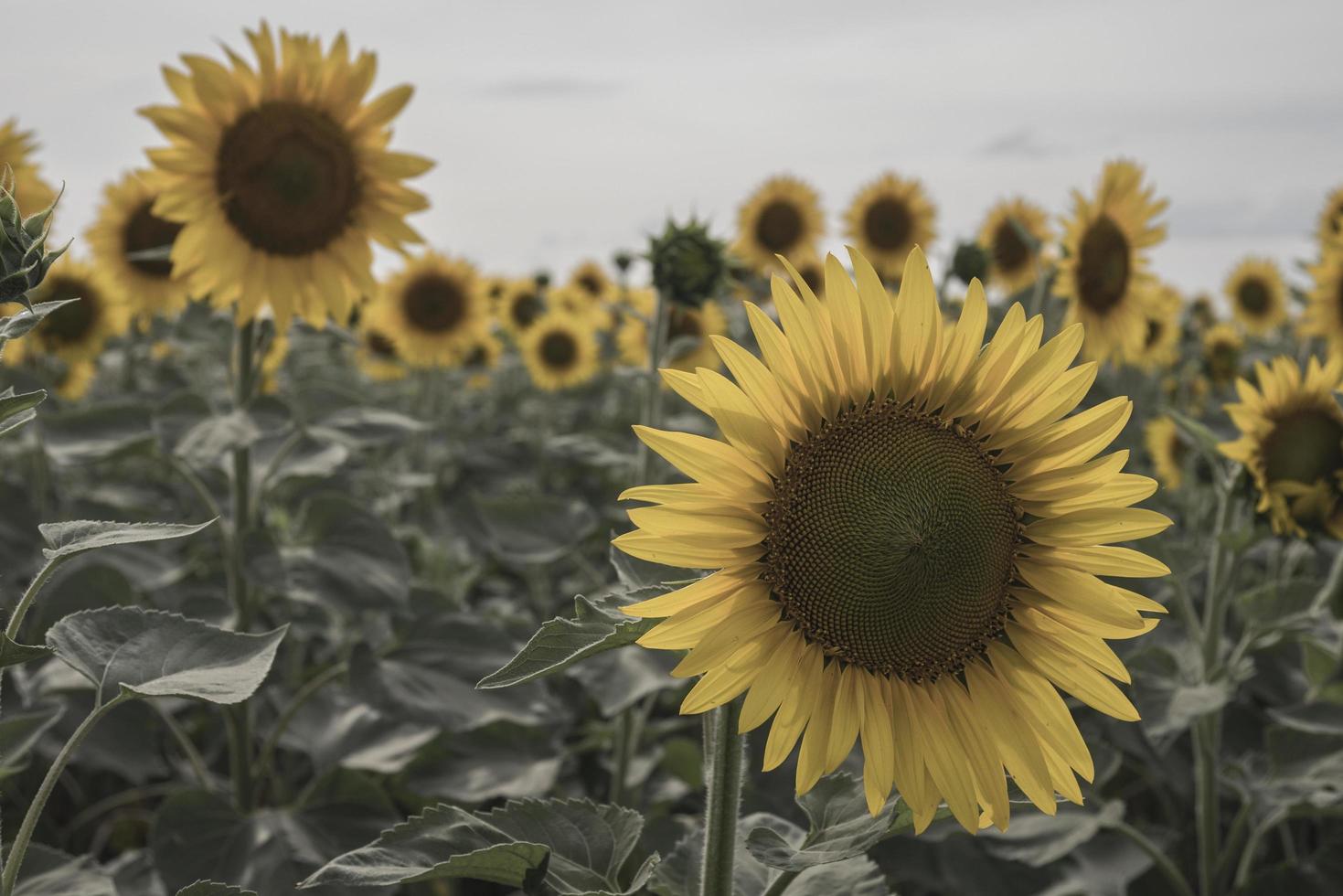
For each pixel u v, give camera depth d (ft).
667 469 17.28
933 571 7.19
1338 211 24.18
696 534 6.84
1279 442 13.55
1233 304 38.93
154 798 18.44
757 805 13.14
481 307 30.32
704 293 17.88
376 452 27.30
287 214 14.98
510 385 45.93
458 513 18.56
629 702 12.79
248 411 15.06
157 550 18.02
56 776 7.04
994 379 7.55
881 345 7.20
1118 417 7.53
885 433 7.26
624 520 18.30
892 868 13.65
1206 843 14.16
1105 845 13.83
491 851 7.20
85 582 15.07
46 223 6.73
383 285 29.68
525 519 17.03
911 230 31.27
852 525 7.02
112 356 33.76
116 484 25.17
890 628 7.18
